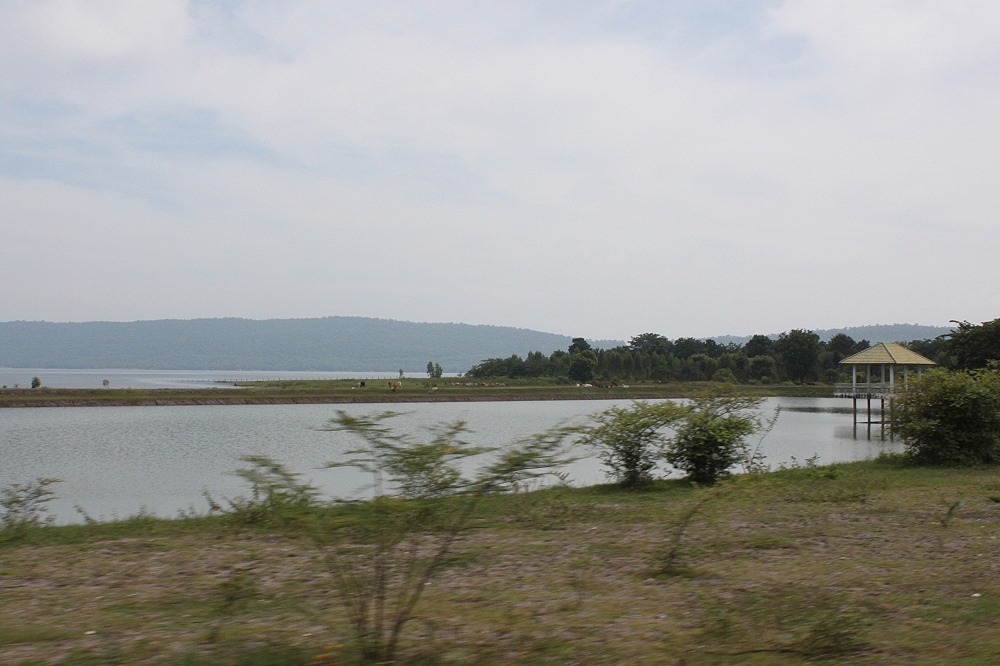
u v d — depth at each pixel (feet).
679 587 28.37
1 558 34.30
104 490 76.33
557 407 274.98
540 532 40.50
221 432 152.76
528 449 21.34
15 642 21.33
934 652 19.95
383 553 22.35
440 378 509.76
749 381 396.16
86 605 25.84
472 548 35.06
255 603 25.72
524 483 60.18
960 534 38.47
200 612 24.75
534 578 29.89
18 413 211.82
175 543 37.83
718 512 45.68
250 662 19.25
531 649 20.44
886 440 141.59
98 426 167.73
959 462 74.54
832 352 422.00
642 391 354.33
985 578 28.78
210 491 75.25
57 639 21.62
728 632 21.79
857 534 38.88
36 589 28.35
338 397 288.71
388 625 22.89
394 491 21.63
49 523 47.67
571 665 19.17
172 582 29.43
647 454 63.00
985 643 20.68
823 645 20.31
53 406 241.14
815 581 28.86
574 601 26.16
